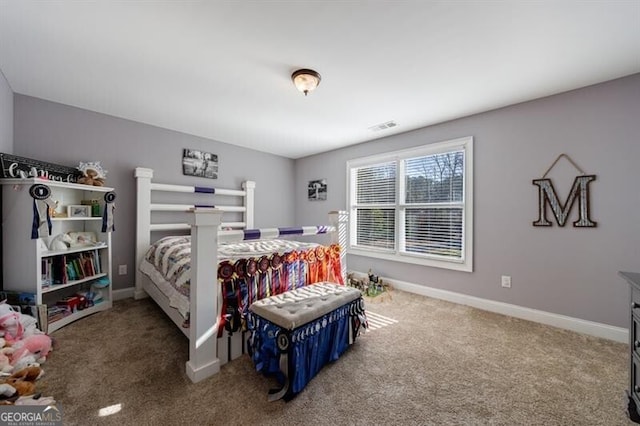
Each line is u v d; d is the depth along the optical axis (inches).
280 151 181.3
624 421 51.4
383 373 66.7
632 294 52.4
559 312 94.4
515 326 94.5
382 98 100.0
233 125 131.0
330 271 103.4
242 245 107.2
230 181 163.3
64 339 82.9
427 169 132.3
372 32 64.3
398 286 140.9
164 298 94.8
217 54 73.7
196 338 62.8
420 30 63.4
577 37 64.9
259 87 92.6
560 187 94.1
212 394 58.4
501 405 55.7
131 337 84.6
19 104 98.8
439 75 83.8
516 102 102.5
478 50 70.9
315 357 65.6
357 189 165.0
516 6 55.5
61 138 107.6
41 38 67.0
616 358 73.5
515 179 103.8
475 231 114.5
